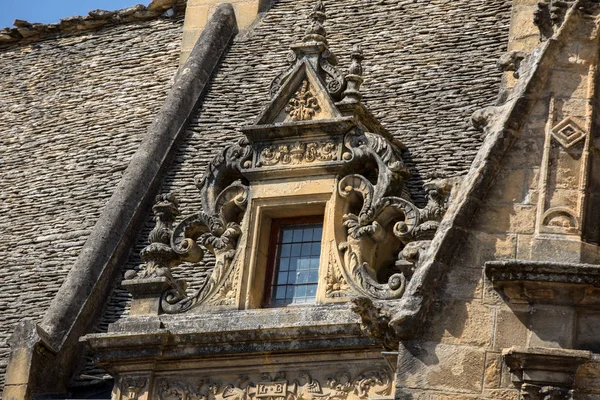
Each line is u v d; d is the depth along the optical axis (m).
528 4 34.06
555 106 26.25
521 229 25.64
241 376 28.56
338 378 27.89
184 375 28.92
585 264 25.05
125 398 28.98
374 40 35.28
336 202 29.44
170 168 34.56
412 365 25.03
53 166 36.69
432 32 34.84
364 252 28.83
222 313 29.03
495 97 32.66
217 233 29.84
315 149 30.08
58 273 33.59
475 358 25.00
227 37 37.34
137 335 28.94
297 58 31.22
